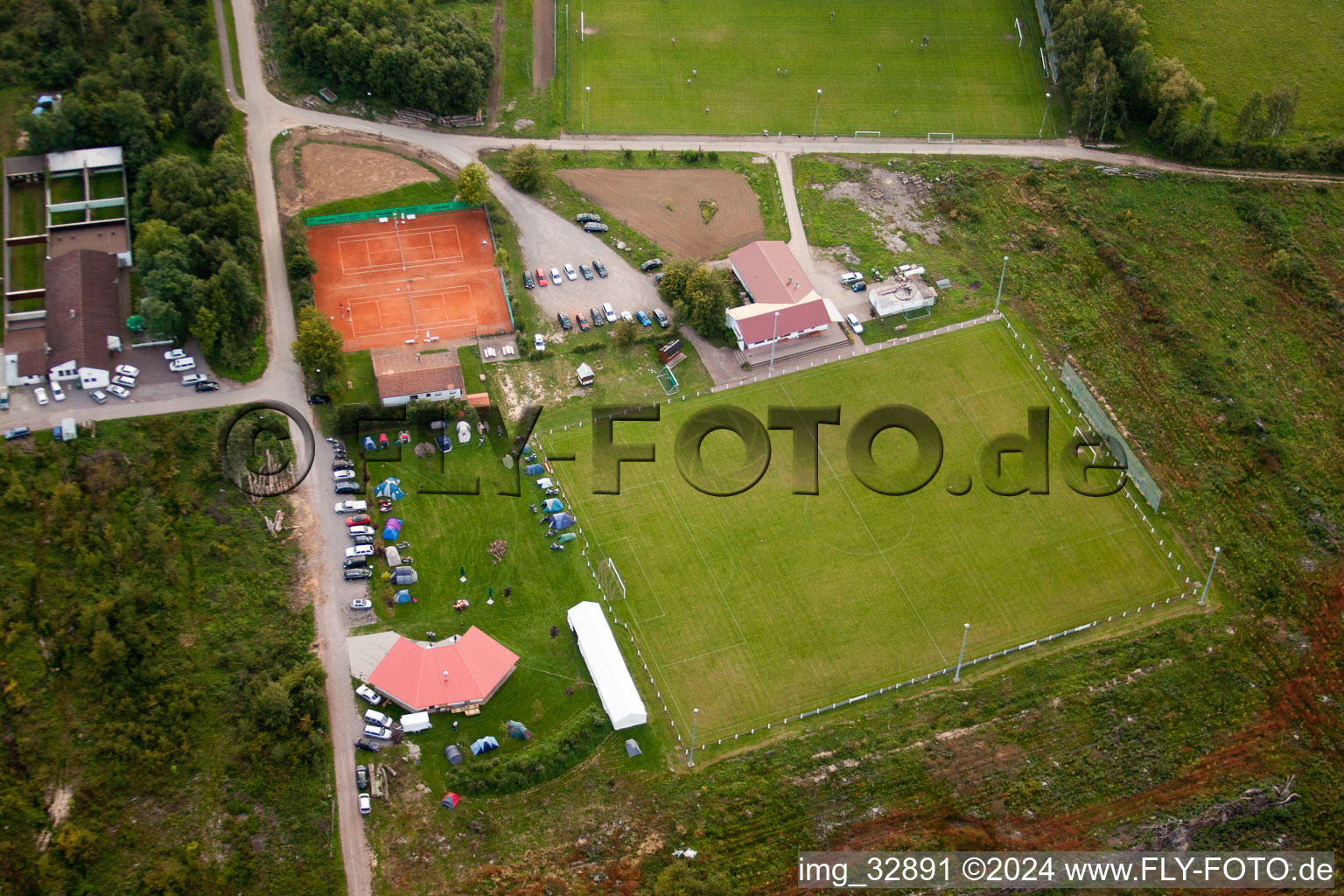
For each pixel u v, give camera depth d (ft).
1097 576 648.38
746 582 641.40
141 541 611.47
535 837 554.87
